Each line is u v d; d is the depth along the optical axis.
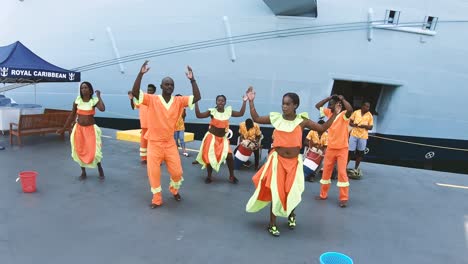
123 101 10.15
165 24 9.30
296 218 4.38
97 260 3.11
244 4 8.88
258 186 3.70
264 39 8.92
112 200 4.58
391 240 3.92
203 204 4.63
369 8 8.70
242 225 4.03
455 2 8.94
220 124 5.34
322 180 5.13
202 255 3.29
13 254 3.13
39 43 10.43
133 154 7.32
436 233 4.21
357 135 6.55
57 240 3.43
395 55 9.05
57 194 4.71
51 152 7.12
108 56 9.89
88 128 5.21
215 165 5.30
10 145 7.57
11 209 4.12
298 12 8.55
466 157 10.16
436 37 9.07
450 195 5.89
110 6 9.60
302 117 3.64
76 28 9.99
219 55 9.17
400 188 6.14
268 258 3.31
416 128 9.78
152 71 9.64
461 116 9.81
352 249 3.62
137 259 3.16
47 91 10.91
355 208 4.91
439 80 9.40
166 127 4.15
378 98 9.88
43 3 10.23
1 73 6.84
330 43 8.88
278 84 9.16
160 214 4.20
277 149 3.65
